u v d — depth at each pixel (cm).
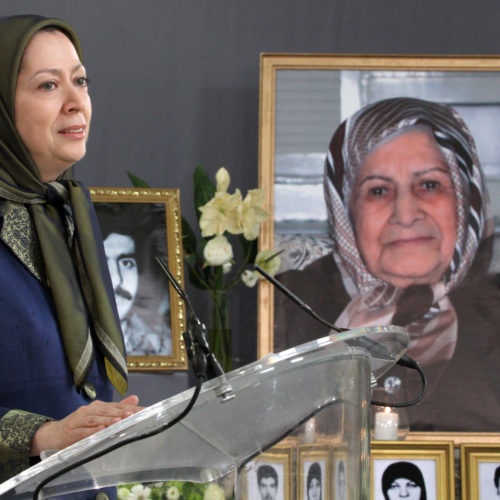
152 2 834
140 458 234
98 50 827
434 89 778
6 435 339
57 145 425
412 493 702
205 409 227
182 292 289
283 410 238
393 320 752
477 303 751
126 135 823
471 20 824
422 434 733
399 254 758
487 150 770
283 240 764
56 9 827
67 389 412
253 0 831
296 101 779
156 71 828
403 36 824
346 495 247
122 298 741
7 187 420
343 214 766
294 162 773
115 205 752
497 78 778
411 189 764
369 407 262
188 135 823
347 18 826
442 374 744
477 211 761
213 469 239
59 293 418
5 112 417
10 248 416
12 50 417
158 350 737
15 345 396
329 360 243
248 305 802
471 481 706
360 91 780
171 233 750
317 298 756
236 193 727
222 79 827
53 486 231
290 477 240
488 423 736
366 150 771
